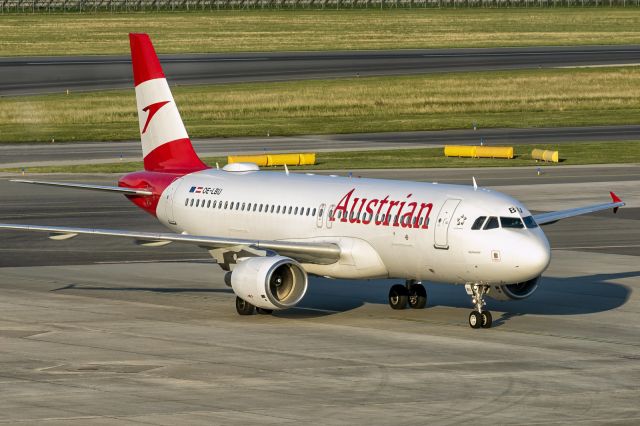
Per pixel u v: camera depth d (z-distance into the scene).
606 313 113.75
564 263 143.38
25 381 84.75
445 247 104.75
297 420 73.75
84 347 97.38
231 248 114.88
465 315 112.94
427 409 76.75
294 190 120.00
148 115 138.38
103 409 76.50
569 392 81.69
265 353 95.00
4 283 130.88
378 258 110.88
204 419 73.94
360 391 81.75
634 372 88.19
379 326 107.31
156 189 134.00
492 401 78.94
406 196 110.12
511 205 104.62
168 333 103.69
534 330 105.25
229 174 129.75
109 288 128.12
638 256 148.62
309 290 127.00
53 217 183.62
